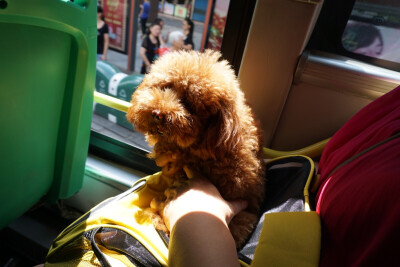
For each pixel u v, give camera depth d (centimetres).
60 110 86
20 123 70
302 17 79
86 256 55
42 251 103
